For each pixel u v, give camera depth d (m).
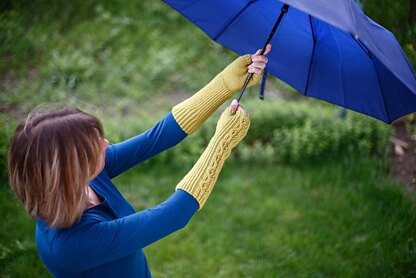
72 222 1.31
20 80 5.28
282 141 4.17
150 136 1.74
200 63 5.42
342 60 1.91
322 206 3.69
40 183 1.27
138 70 5.39
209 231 3.53
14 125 4.36
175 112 1.76
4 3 6.00
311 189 3.86
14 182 1.31
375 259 3.20
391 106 1.80
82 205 1.32
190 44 5.66
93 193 1.54
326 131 4.14
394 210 3.56
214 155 1.48
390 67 1.48
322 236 3.41
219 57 5.45
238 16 2.05
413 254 3.19
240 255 3.33
